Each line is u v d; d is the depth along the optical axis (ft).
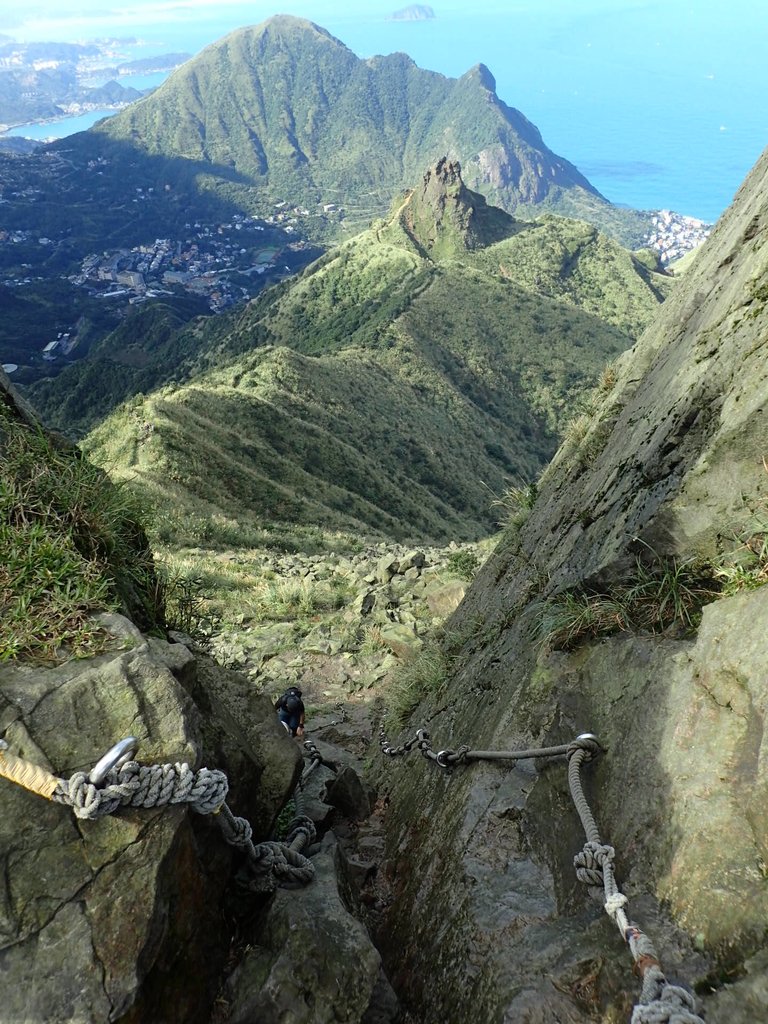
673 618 8.94
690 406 10.16
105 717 6.27
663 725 7.70
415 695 18.67
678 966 5.77
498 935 7.35
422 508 183.93
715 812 6.42
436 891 8.94
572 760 8.27
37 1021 5.08
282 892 7.86
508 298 401.49
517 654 12.11
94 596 7.17
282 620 33.68
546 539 16.07
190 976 6.39
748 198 16.05
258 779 8.86
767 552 7.94
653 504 9.71
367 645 28.27
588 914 7.04
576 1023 6.03
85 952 5.39
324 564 48.91
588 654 9.84
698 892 6.09
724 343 10.48
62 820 5.86
